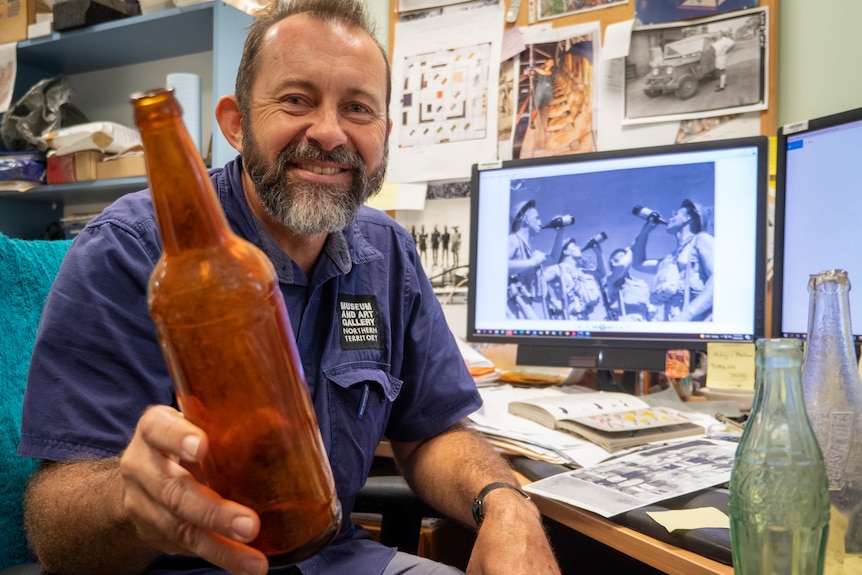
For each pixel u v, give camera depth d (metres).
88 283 0.77
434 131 1.66
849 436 0.52
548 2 1.55
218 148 1.71
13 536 0.80
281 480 0.39
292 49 0.82
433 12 1.67
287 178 0.83
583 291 1.32
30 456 0.70
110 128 1.87
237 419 0.38
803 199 1.13
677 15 1.43
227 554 0.40
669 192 1.26
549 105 1.55
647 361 1.26
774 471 0.47
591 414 1.04
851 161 1.07
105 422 0.73
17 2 2.04
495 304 1.40
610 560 1.21
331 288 0.94
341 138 0.82
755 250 1.20
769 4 1.35
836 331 0.55
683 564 0.60
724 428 1.05
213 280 0.37
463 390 1.03
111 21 1.88
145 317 0.78
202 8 1.70
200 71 2.08
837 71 1.31
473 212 1.42
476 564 0.76
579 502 0.72
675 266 1.25
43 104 2.00
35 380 0.73
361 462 0.92
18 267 0.90
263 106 0.83
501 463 0.91
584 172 1.33
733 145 1.21
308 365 0.90
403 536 1.00
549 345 1.34
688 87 1.42
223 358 0.37
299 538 0.40
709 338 1.22
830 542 0.51
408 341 1.03
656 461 0.86
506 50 1.59
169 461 0.40
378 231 1.04
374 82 0.85
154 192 0.36
